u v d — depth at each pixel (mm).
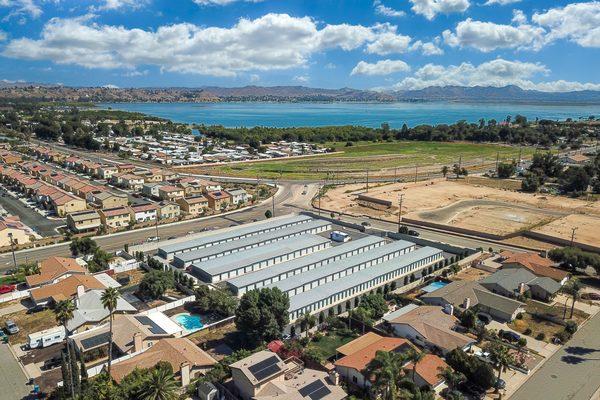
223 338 79938
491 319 86625
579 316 88688
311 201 186375
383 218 162625
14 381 67125
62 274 98188
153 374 56281
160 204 161750
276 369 61812
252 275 102250
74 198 159250
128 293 97125
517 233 141625
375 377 59906
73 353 68500
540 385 67125
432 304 91125
